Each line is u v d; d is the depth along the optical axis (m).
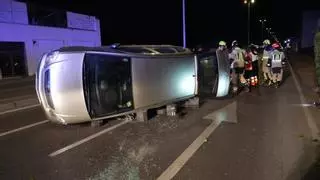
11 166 5.13
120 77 7.25
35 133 6.98
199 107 9.13
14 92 14.80
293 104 9.23
